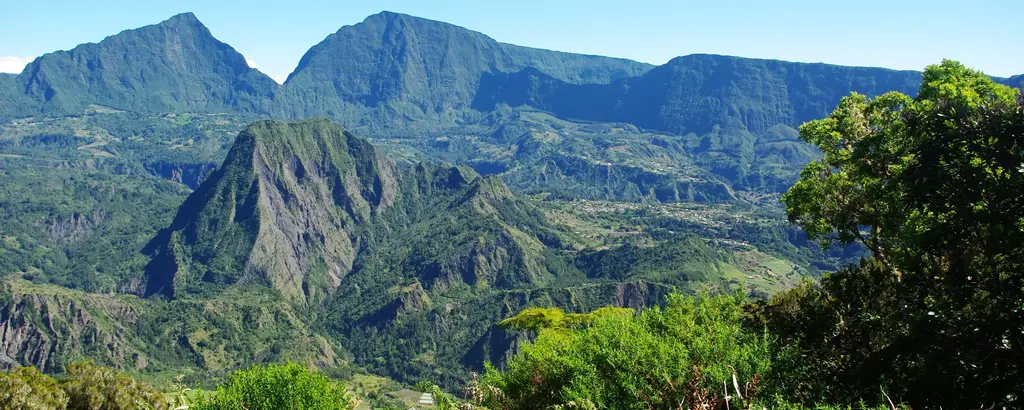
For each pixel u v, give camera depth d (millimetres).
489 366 18812
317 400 17844
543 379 16219
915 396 13242
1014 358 12484
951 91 21797
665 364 13602
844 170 25922
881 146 21859
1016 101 15367
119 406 21281
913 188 15492
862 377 14438
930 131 15836
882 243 23453
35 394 19625
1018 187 13516
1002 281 14188
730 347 14352
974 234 15133
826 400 13180
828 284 18703
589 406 12805
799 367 13820
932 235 15016
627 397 13227
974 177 14227
